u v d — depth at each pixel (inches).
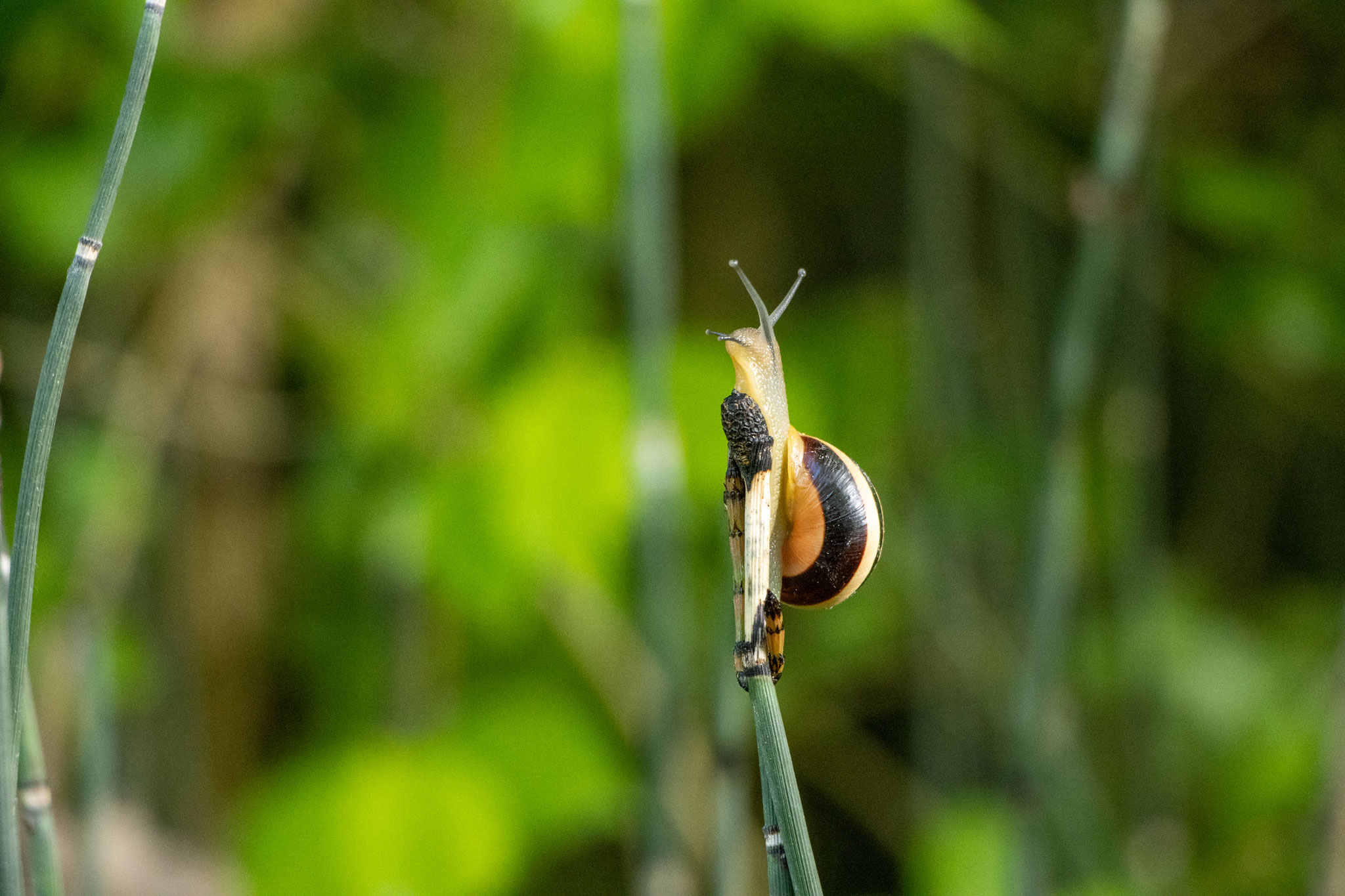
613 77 30.7
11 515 31.7
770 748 25.3
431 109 31.3
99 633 29.0
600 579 31.0
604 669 33.8
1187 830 37.9
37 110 31.2
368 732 34.8
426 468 31.1
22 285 34.4
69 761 31.8
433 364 31.0
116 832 32.4
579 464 31.0
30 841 25.7
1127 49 28.8
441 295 31.0
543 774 31.2
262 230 35.5
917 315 37.9
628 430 31.0
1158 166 34.7
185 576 36.8
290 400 38.0
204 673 37.9
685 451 31.2
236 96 31.2
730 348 26.2
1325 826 29.0
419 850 30.6
